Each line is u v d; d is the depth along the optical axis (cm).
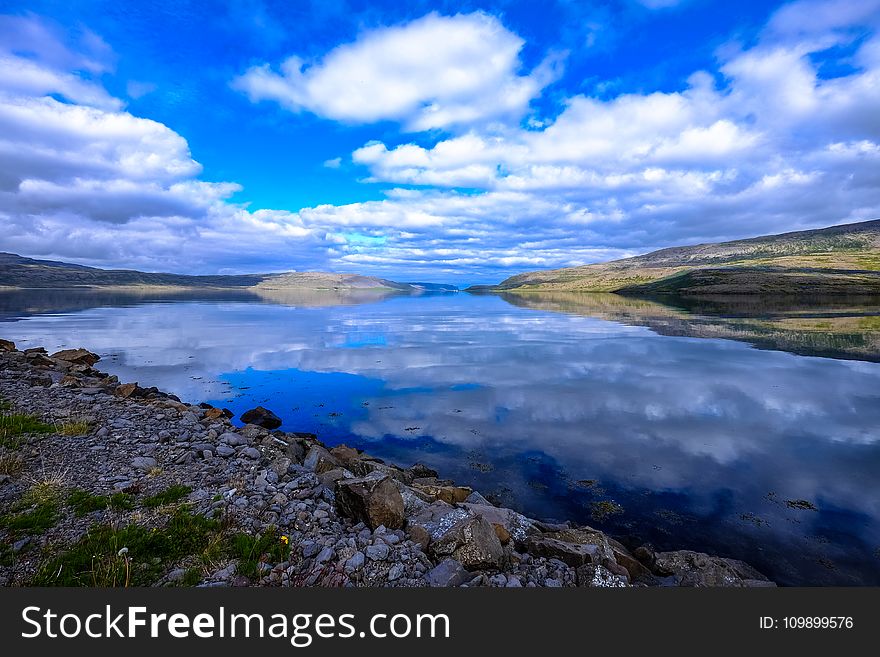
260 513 764
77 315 6266
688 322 5672
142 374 2597
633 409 1908
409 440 1570
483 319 6400
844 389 2198
